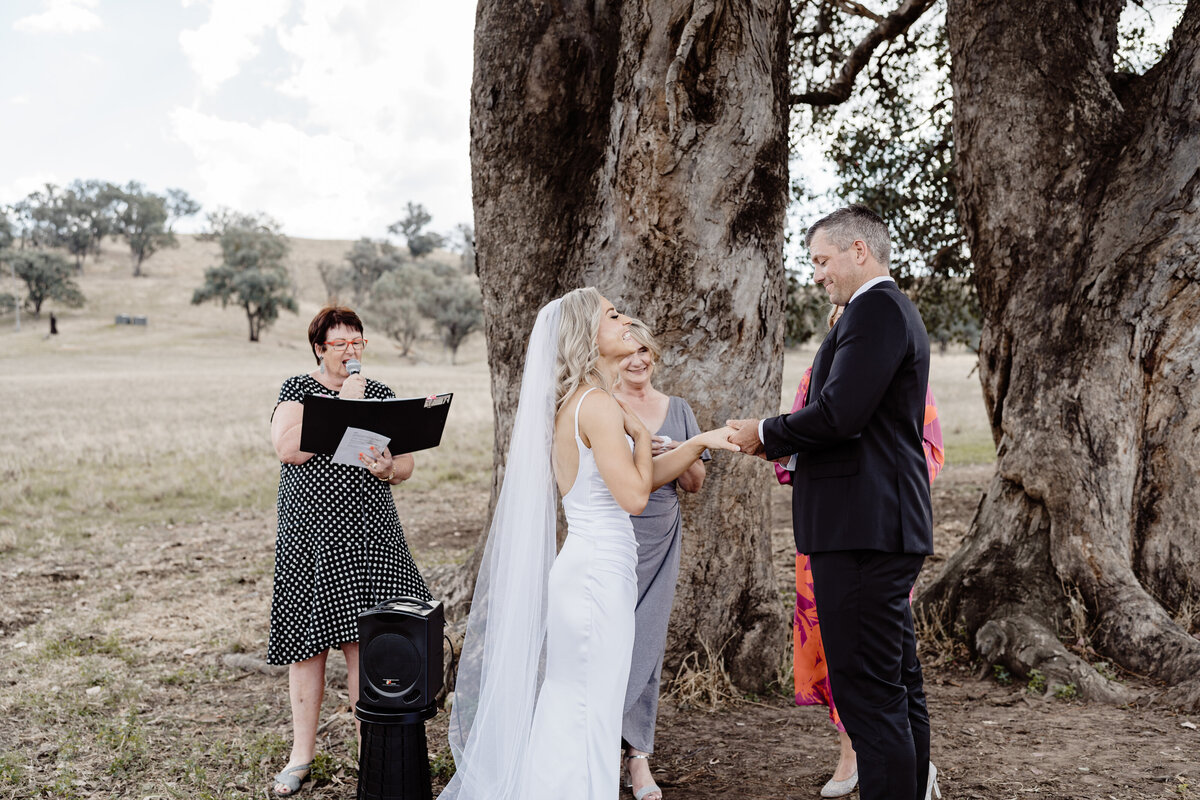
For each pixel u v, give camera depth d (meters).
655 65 4.41
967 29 5.71
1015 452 5.43
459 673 3.42
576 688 2.90
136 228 128.62
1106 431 5.19
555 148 4.80
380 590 3.63
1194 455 5.27
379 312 86.00
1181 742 3.79
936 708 4.45
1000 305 5.72
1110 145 5.43
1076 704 4.39
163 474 14.26
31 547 9.16
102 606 6.87
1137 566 5.39
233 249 94.94
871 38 8.02
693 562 4.64
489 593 3.21
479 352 94.62
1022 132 5.52
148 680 5.15
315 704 3.70
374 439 3.31
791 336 10.77
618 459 2.86
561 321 3.04
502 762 3.04
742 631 4.73
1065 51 5.48
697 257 4.48
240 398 32.31
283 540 3.65
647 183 4.46
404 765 3.04
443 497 12.48
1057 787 3.38
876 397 2.74
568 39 4.70
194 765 3.85
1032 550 5.25
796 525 3.02
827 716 4.37
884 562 2.83
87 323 97.12
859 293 2.93
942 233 9.42
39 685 5.03
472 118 4.96
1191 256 5.07
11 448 17.34
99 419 24.20
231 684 5.11
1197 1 5.26
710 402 4.55
